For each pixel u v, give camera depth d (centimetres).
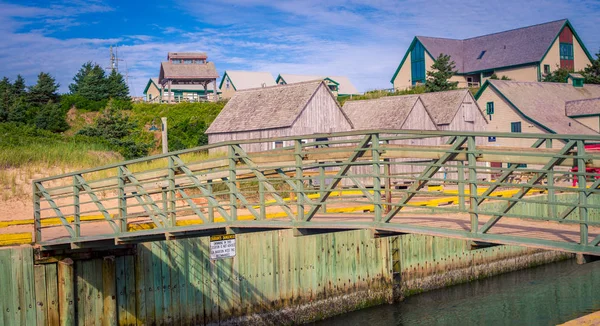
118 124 4019
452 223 977
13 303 1333
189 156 3181
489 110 4331
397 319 1820
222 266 1653
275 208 1956
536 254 2597
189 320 1584
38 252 1370
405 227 878
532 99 4278
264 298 1722
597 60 5875
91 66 6075
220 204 1129
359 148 934
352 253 1925
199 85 7656
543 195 2441
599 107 4069
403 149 966
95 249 1412
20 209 2030
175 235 1212
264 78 7844
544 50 5859
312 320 1811
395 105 3653
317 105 3453
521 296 2058
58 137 3647
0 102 4294
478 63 6256
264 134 3438
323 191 973
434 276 2167
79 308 1412
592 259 725
